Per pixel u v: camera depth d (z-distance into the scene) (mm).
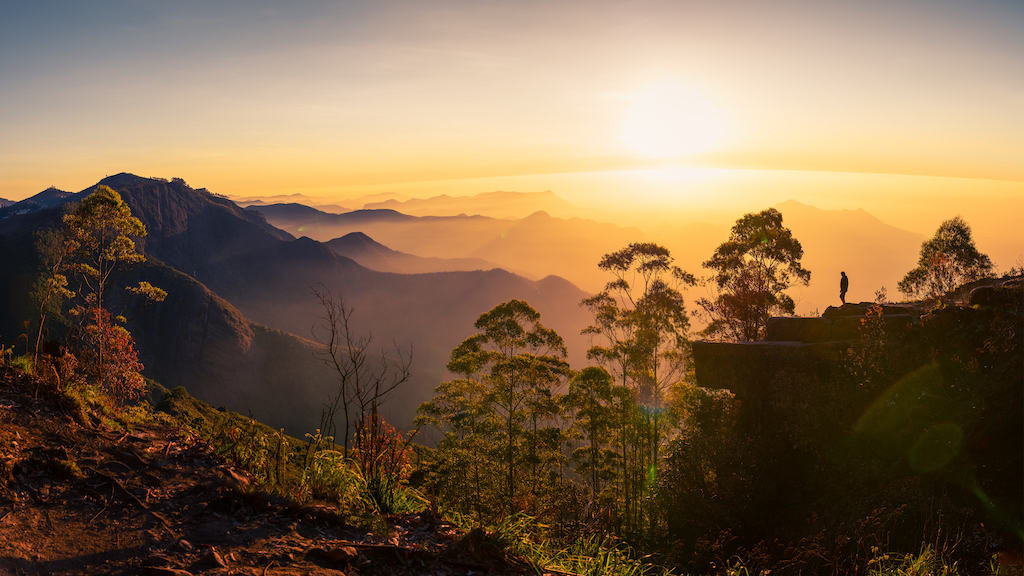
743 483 14898
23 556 3625
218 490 4918
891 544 9703
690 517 15359
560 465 31672
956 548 9008
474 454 27391
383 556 4301
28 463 4734
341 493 5449
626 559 5980
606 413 29734
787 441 15328
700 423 19281
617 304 36125
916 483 11148
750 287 33094
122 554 3881
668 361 33250
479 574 4402
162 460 5406
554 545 5820
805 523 12773
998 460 10562
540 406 29875
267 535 4406
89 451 5293
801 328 18188
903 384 13312
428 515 5477
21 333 7027
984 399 11531
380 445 6020
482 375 31875
